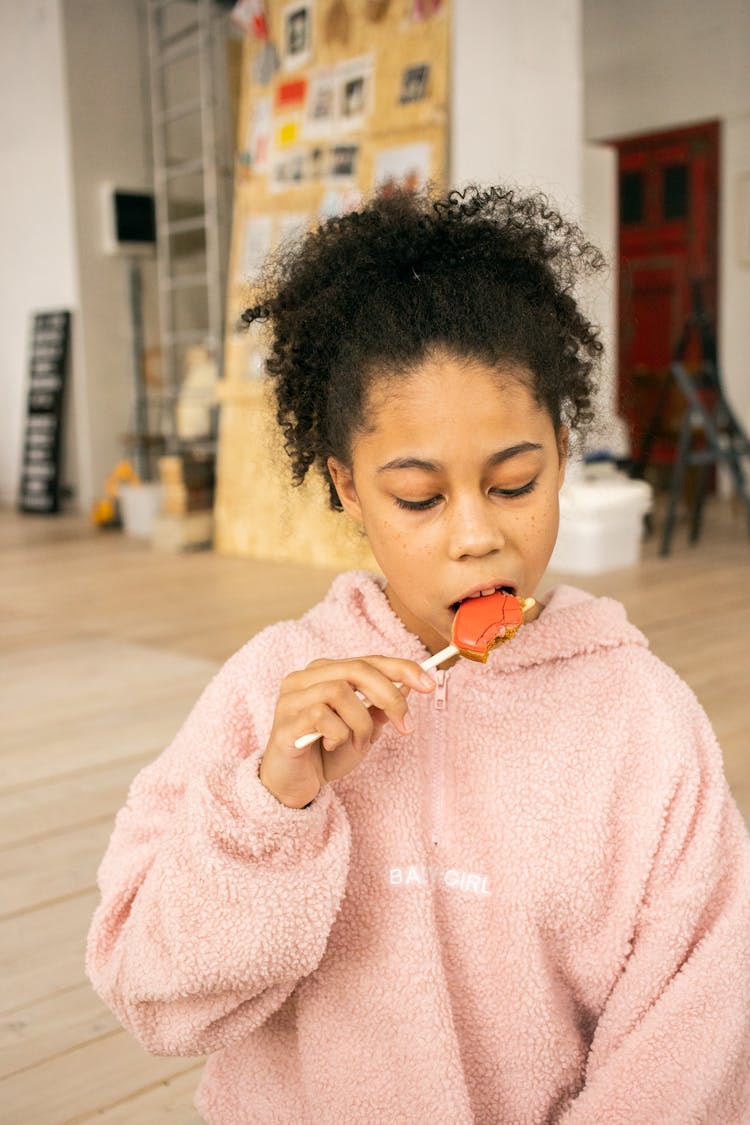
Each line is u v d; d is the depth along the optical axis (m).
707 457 5.09
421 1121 0.68
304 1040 0.72
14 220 7.32
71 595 4.25
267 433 0.83
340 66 4.75
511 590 0.63
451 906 0.71
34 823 2.06
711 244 7.27
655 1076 0.65
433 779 0.72
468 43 4.36
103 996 0.69
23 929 1.67
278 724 0.60
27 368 7.36
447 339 0.60
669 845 0.69
